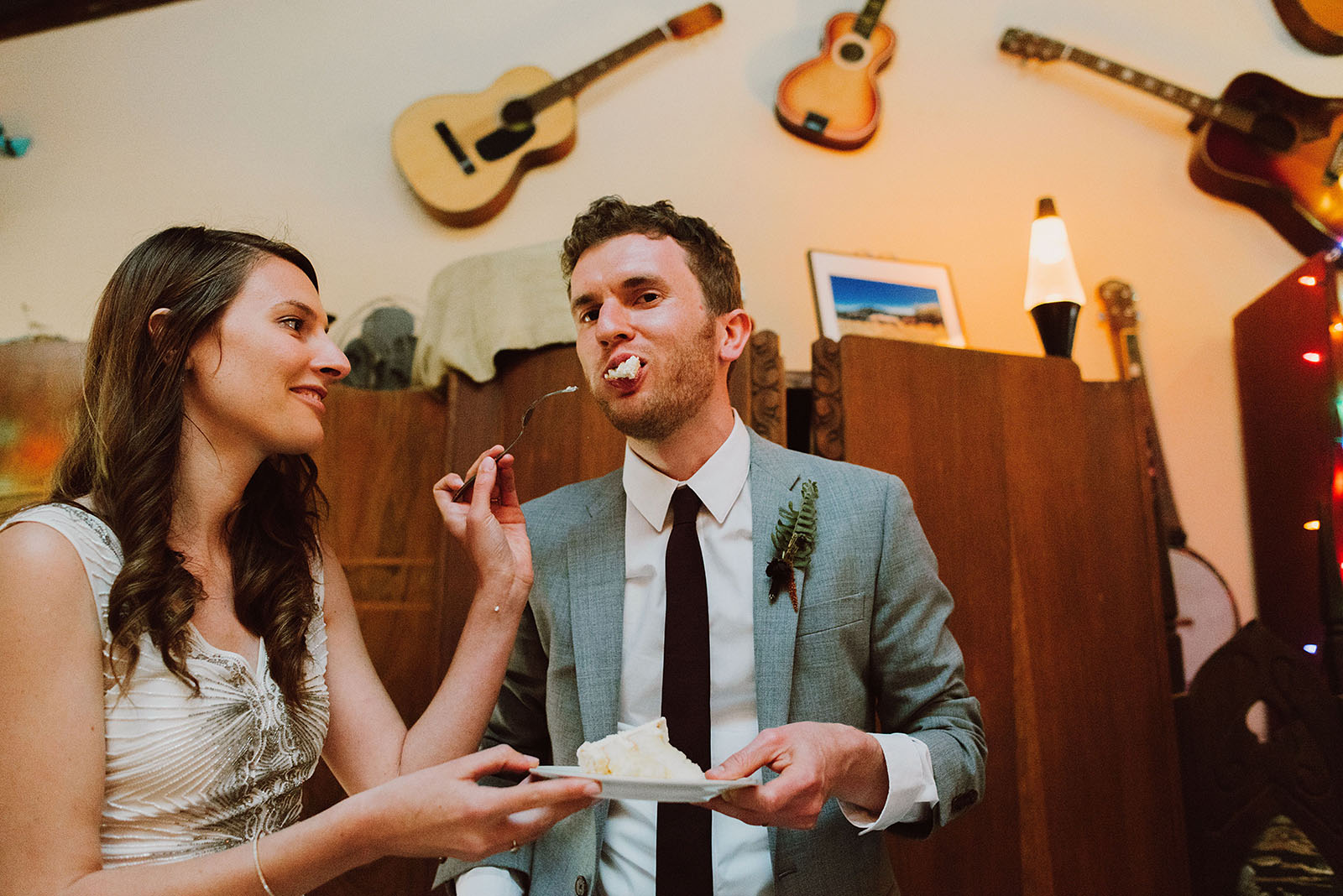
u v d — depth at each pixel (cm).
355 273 333
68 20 350
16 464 257
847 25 363
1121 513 250
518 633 155
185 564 121
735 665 139
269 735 119
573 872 134
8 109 342
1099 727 233
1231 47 371
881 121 359
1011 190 358
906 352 245
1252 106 347
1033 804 225
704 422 145
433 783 101
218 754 113
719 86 360
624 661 142
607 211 147
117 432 119
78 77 346
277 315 126
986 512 240
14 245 329
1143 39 372
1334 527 283
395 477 263
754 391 234
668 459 147
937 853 217
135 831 108
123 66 348
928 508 237
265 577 128
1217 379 338
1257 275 351
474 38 362
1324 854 236
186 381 124
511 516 147
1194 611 302
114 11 352
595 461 237
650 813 136
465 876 139
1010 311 344
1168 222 356
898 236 349
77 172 337
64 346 265
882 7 363
